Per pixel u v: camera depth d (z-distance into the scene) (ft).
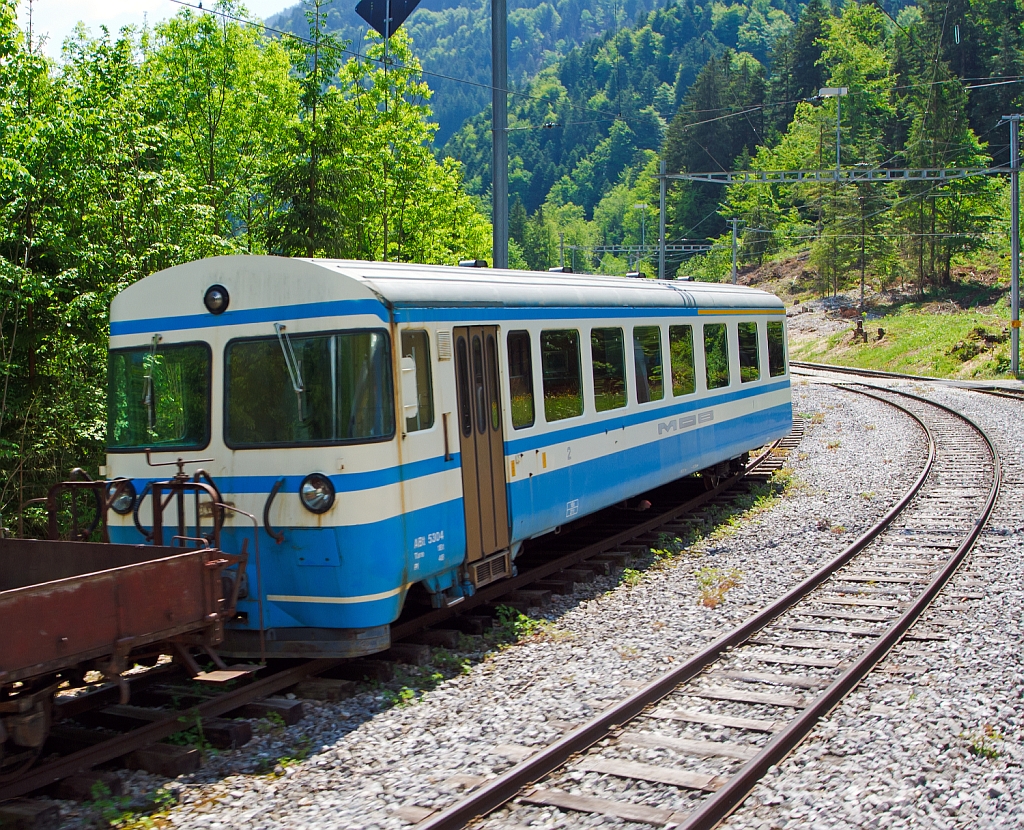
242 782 19.19
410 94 73.51
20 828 17.19
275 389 25.38
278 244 63.10
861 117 291.58
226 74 69.15
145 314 27.27
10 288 40.96
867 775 18.44
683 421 44.52
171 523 26.43
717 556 38.75
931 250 216.95
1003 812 16.94
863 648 26.43
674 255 344.08
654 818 16.89
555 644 27.96
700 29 614.34
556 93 606.14
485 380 30.01
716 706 22.43
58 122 40.63
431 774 19.10
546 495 33.14
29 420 45.83
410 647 26.68
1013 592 31.53
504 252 50.85
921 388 118.21
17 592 16.78
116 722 22.09
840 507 47.34
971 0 287.48
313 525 24.57
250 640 25.48
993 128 267.39
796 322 222.07
